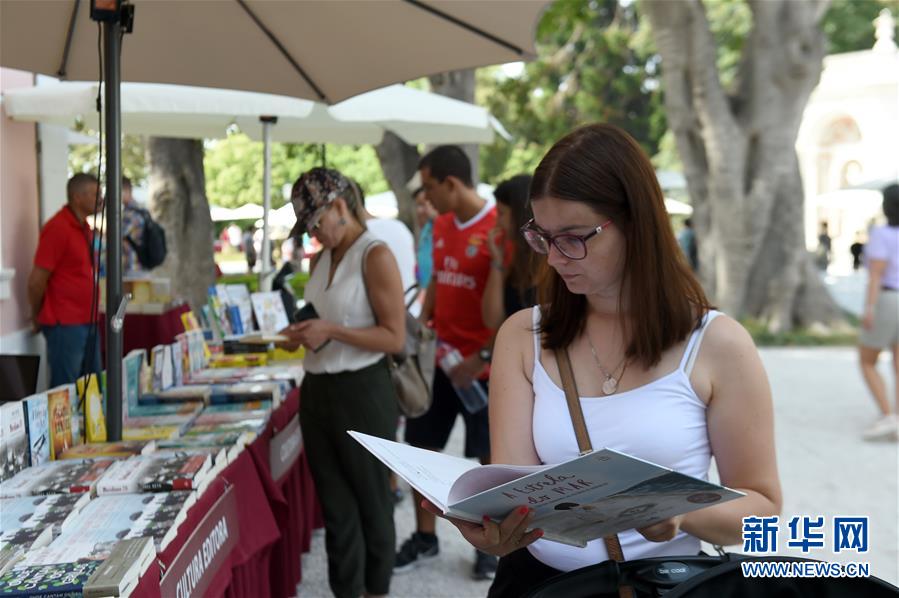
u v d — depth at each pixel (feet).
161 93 17.22
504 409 6.46
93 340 10.59
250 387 13.48
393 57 10.46
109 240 10.14
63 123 22.74
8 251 22.09
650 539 5.51
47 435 9.58
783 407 28.43
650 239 5.77
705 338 5.92
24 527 7.34
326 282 12.05
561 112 92.38
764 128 48.83
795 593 5.44
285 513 11.62
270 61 11.27
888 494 18.92
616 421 5.95
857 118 86.38
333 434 11.78
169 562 7.29
